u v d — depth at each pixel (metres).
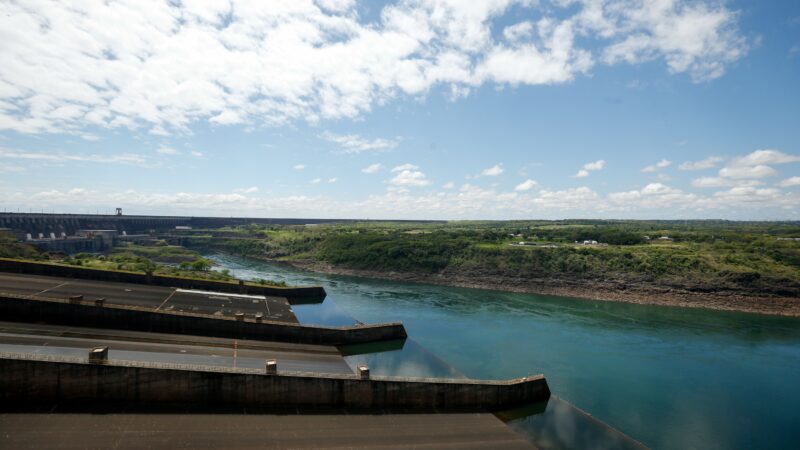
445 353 72.19
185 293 86.50
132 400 38.47
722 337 86.94
